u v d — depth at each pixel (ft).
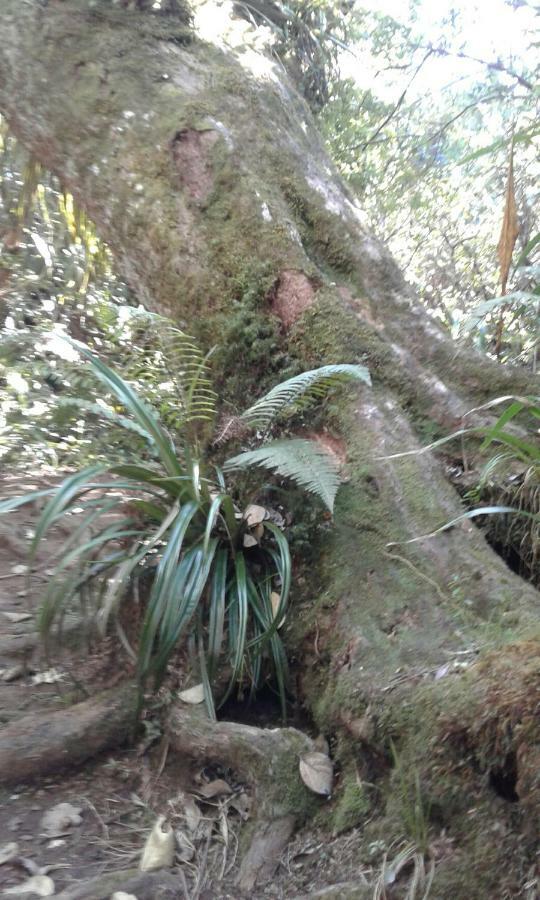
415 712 8.17
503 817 7.28
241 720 10.13
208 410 11.53
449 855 7.39
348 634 9.54
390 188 26.68
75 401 10.60
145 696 9.95
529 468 10.30
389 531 10.26
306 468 9.79
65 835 8.58
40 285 23.93
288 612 10.33
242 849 8.41
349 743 8.93
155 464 11.63
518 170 23.31
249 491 11.44
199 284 13.07
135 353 11.86
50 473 19.92
